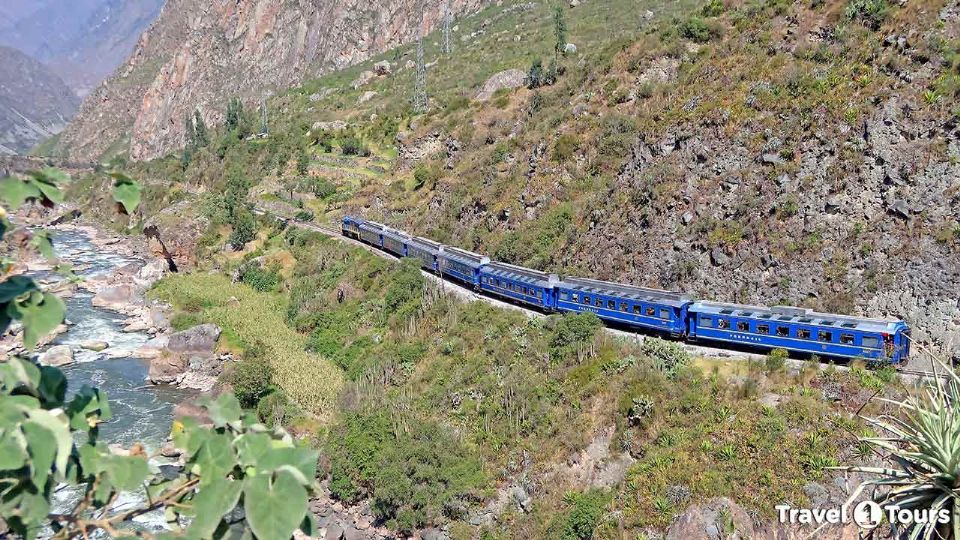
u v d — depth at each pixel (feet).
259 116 565.53
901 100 163.43
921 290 141.69
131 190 23.08
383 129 384.06
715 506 112.98
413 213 281.95
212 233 334.24
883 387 123.03
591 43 420.36
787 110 179.73
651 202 186.80
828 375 129.59
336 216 315.99
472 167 270.87
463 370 170.91
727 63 209.15
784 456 116.98
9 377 21.97
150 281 295.69
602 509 123.85
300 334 230.27
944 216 146.72
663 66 246.47
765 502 112.06
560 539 123.03
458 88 417.90
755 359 142.00
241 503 21.88
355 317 224.12
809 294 153.89
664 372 142.82
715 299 164.86
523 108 299.38
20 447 19.49
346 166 362.12
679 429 130.21
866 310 146.41
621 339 157.17
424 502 136.67
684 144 192.54
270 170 392.06
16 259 22.90
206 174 424.05
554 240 205.57
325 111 490.90
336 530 138.00
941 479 45.93
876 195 156.76
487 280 200.13
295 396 180.75
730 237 167.94
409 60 576.61
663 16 426.51
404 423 155.12
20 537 20.59
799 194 165.07
